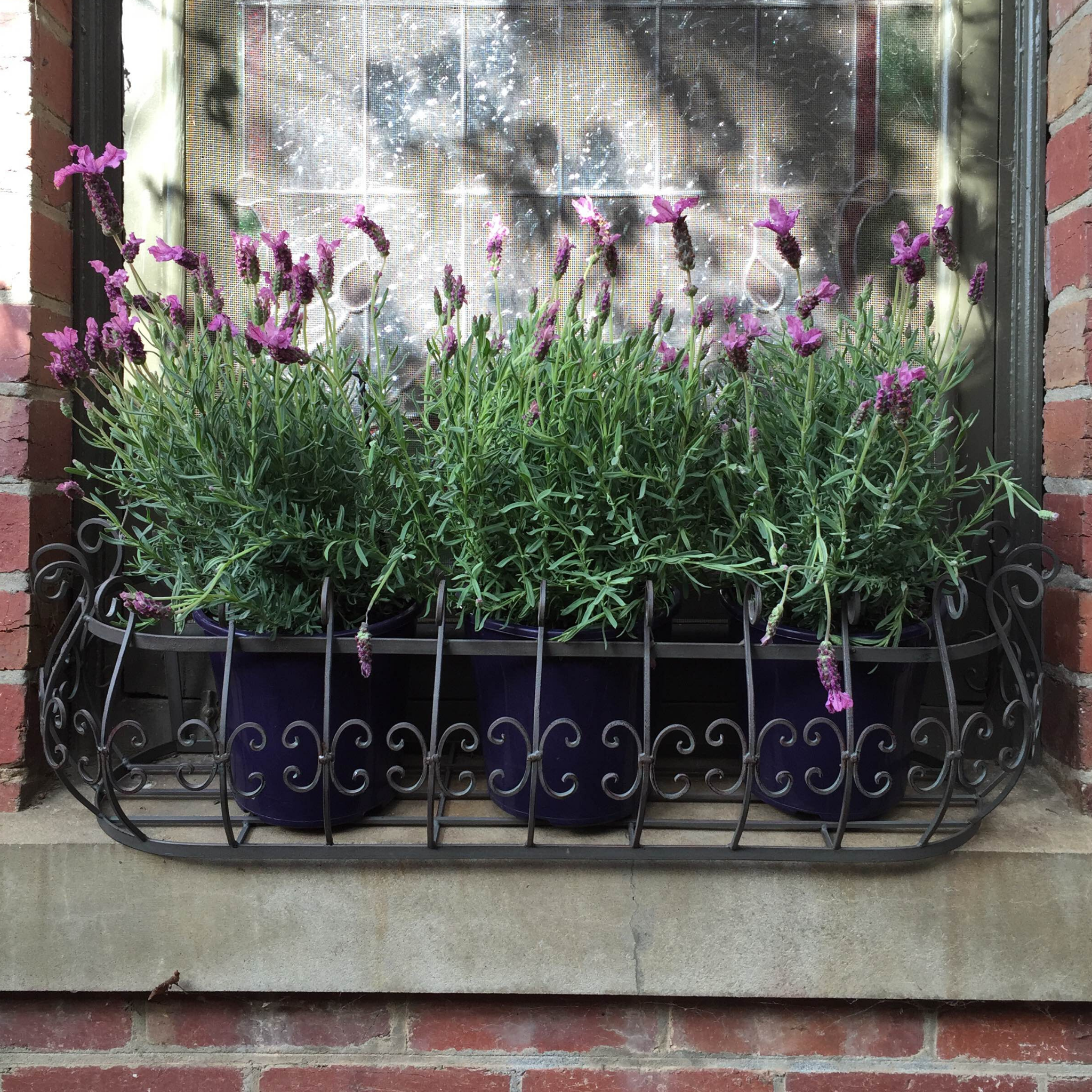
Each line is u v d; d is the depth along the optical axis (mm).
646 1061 1015
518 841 964
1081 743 1042
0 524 1044
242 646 911
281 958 971
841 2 1254
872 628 962
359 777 961
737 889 966
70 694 1139
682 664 1217
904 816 1015
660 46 1263
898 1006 1015
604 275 1267
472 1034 1013
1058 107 1118
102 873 973
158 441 945
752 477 939
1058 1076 1015
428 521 973
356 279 1269
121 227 944
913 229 1256
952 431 1006
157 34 1242
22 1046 1017
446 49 1262
